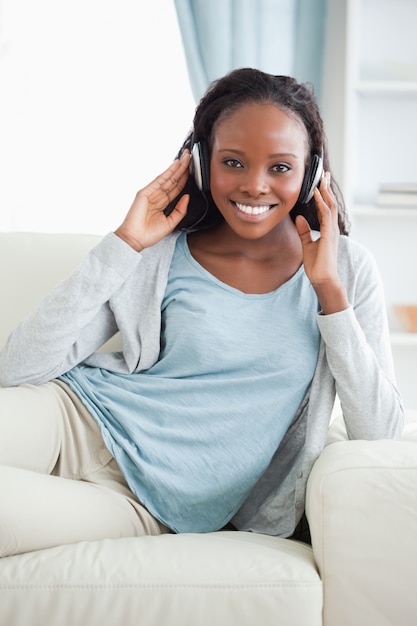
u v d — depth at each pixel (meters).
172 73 3.66
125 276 1.72
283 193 1.69
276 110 1.68
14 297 2.09
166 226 1.75
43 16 3.64
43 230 3.68
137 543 1.46
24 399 1.72
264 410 1.69
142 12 3.65
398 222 3.50
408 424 1.98
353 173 3.36
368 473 1.39
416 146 3.47
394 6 3.45
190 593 1.34
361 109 3.49
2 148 3.64
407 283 3.52
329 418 1.71
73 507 1.51
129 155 3.68
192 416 1.71
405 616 1.37
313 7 3.40
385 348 1.80
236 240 1.81
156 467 1.70
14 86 3.64
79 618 1.35
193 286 1.80
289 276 1.79
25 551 1.44
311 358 1.72
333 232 1.70
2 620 1.36
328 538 1.39
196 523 1.71
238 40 3.40
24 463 1.66
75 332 1.74
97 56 3.65
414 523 1.37
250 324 1.74
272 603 1.34
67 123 3.66
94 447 1.76
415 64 3.35
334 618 1.38
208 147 1.74
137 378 1.80
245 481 1.69
